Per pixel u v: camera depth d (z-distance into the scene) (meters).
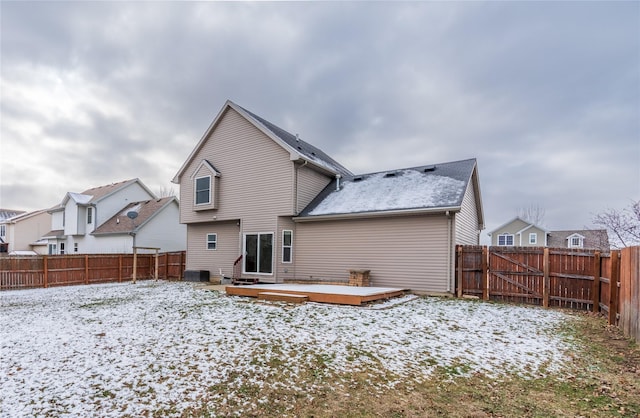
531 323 6.93
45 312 8.11
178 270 18.02
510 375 4.19
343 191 14.20
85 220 25.11
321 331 5.99
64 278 14.77
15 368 4.34
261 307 8.29
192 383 3.87
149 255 18.52
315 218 12.77
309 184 14.20
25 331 6.20
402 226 11.27
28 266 13.71
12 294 11.86
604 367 4.48
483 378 4.09
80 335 5.87
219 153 15.46
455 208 10.06
